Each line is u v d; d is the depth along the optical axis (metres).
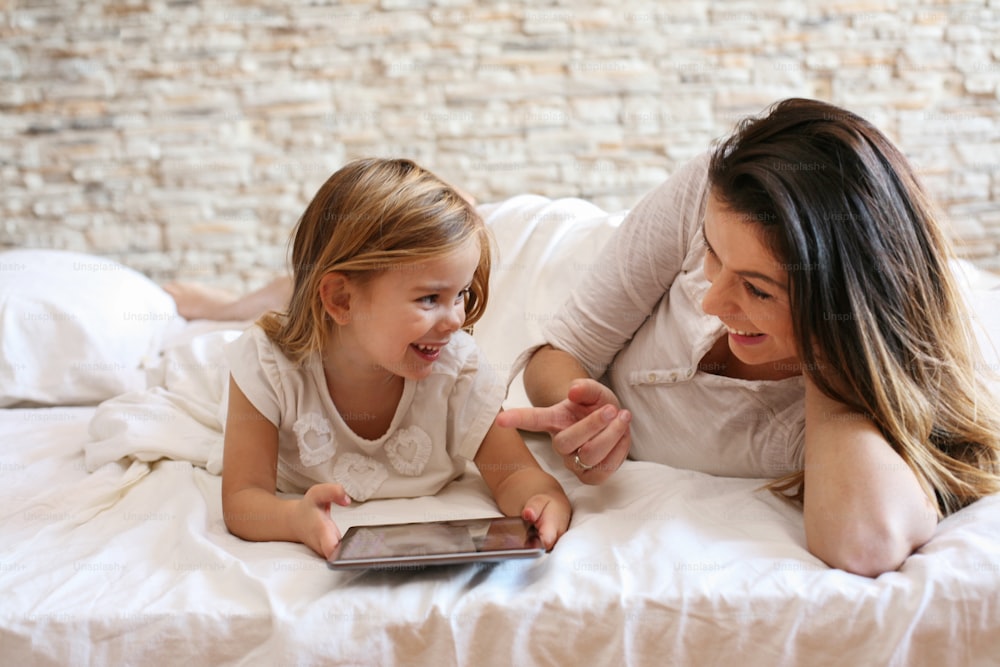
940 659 0.72
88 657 0.73
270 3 2.33
